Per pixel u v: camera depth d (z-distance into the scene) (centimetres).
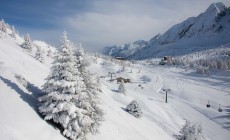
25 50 9938
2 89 2188
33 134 1900
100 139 2730
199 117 10412
